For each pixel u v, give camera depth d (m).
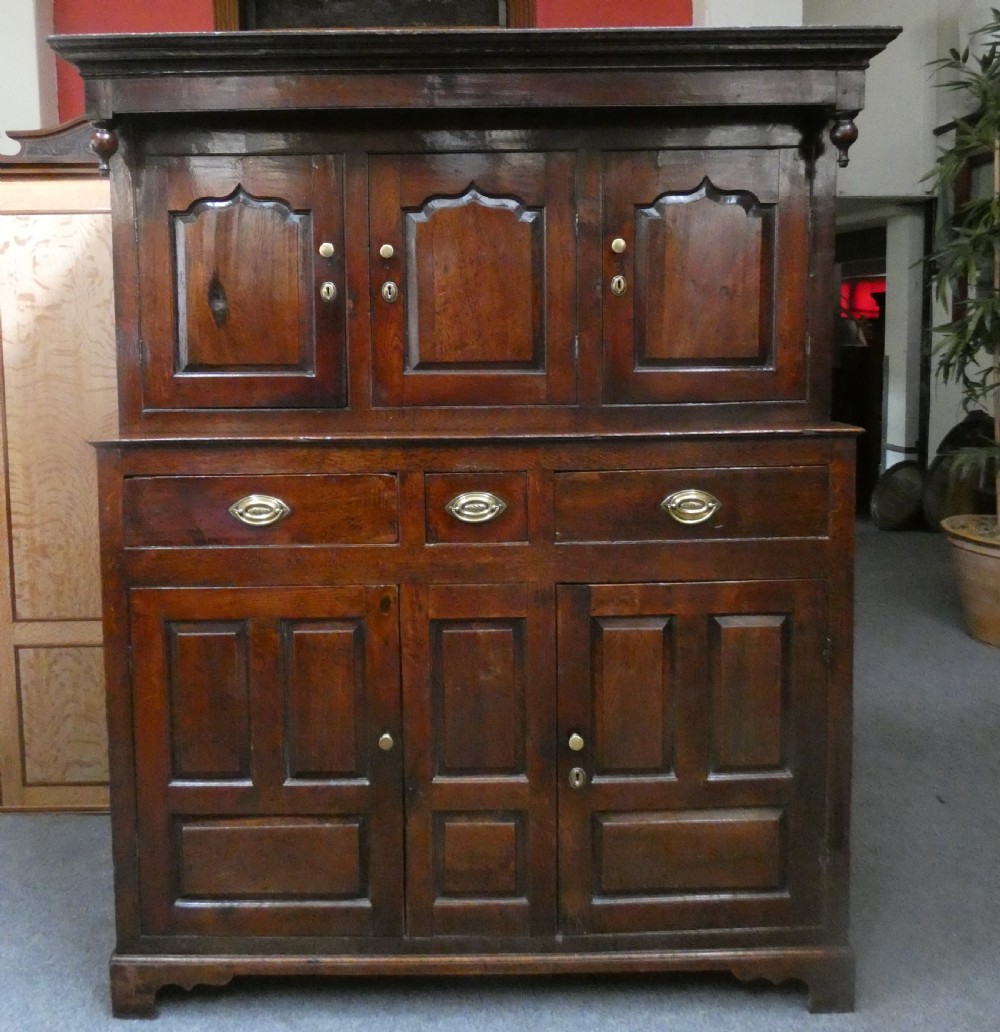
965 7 5.99
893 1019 1.96
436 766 1.96
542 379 1.96
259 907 1.98
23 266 2.71
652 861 1.98
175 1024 1.96
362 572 1.92
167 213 1.91
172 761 1.95
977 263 4.39
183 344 1.94
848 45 1.81
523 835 1.97
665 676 1.95
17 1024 1.96
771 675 1.95
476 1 3.66
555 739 1.95
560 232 1.93
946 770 3.12
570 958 1.97
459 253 1.93
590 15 3.60
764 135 1.92
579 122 1.91
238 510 1.90
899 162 6.43
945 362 4.64
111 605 1.92
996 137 4.52
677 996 2.04
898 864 2.56
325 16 3.65
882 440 7.41
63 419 2.76
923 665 4.12
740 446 1.90
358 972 1.97
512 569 1.92
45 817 2.86
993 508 6.06
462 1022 1.96
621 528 1.91
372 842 1.96
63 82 3.54
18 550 2.81
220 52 1.79
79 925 2.30
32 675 2.85
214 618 1.92
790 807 1.97
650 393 1.97
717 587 1.93
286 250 1.92
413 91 1.83
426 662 1.93
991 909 2.36
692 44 1.80
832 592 1.93
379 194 1.91
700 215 1.94
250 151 1.90
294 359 1.95
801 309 1.96
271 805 1.96
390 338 1.94
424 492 1.90
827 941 1.99
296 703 1.94
